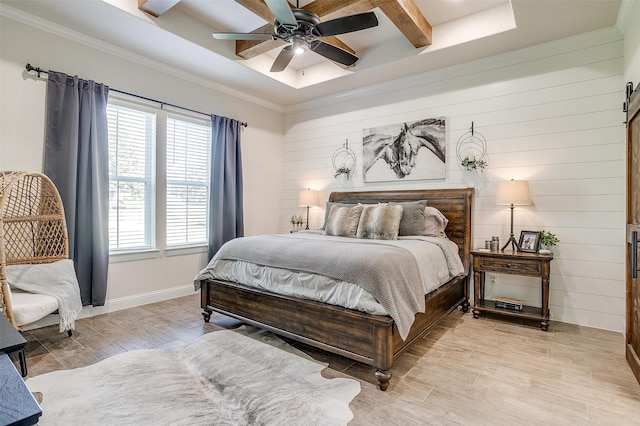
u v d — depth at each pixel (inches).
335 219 149.4
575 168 129.3
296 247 106.7
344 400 76.6
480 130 150.0
